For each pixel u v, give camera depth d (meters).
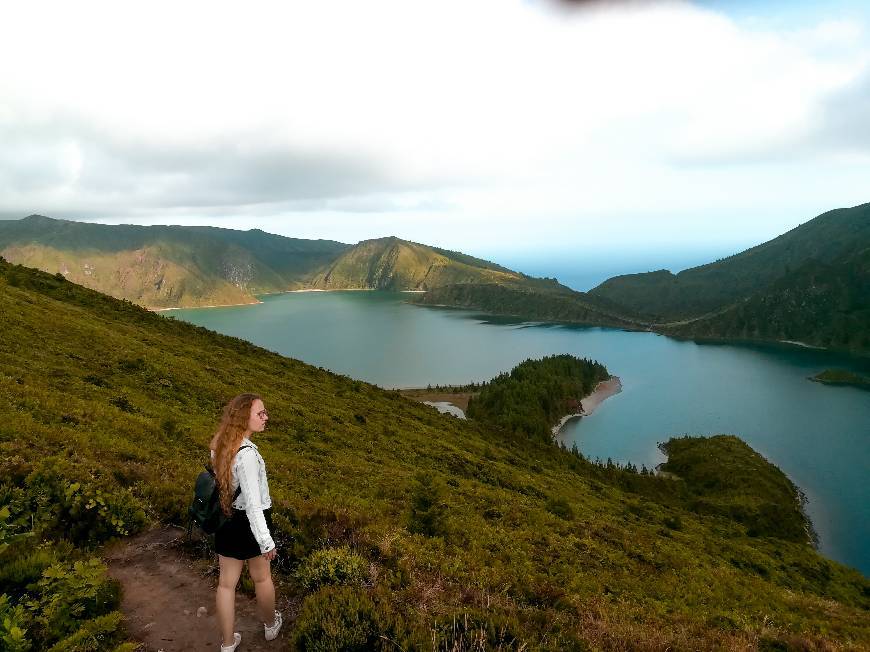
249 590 7.70
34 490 9.41
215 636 6.57
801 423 199.62
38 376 28.45
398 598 8.18
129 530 9.44
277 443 35.41
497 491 42.31
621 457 167.25
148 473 13.22
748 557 50.88
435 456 50.34
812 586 48.31
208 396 41.53
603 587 21.28
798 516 115.56
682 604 22.52
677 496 115.06
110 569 8.20
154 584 7.79
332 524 10.83
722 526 76.75
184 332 72.19
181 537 9.34
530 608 9.58
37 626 6.04
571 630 8.61
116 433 21.58
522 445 98.06
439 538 18.77
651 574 26.58
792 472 151.12
